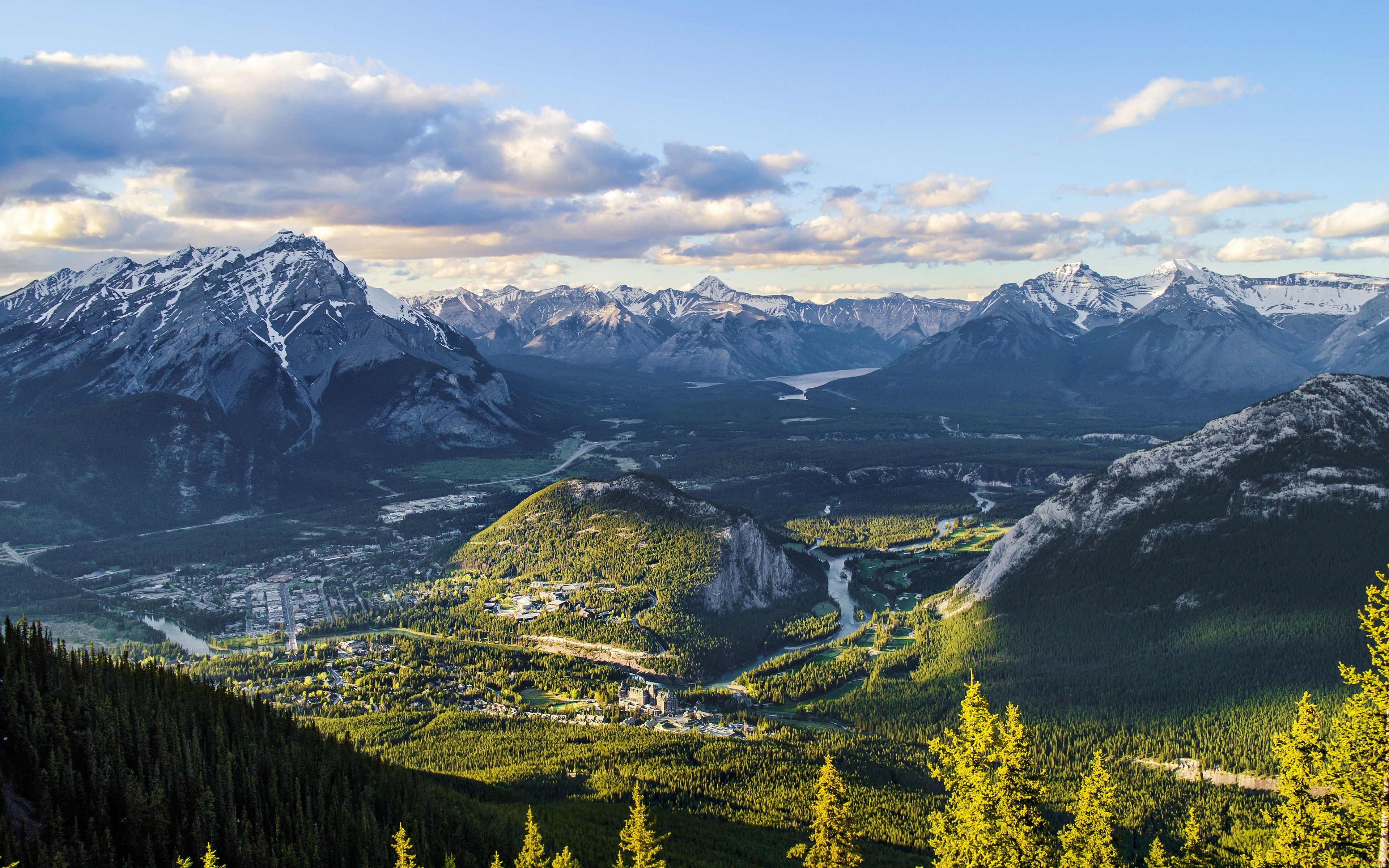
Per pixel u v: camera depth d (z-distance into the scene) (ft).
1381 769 305.32
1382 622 310.65
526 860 415.85
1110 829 399.44
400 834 428.56
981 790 347.36
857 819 376.89
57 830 423.23
